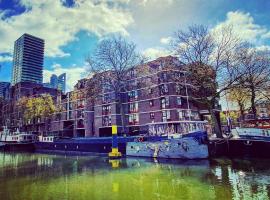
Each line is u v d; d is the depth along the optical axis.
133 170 20.11
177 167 20.89
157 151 28.20
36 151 52.28
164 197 11.84
